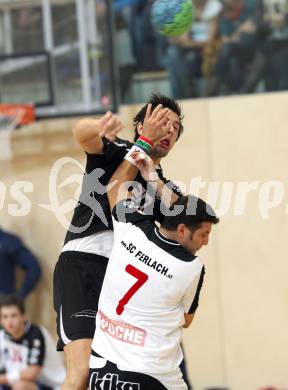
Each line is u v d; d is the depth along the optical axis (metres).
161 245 11.12
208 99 23.25
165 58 23.33
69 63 22.91
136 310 11.05
